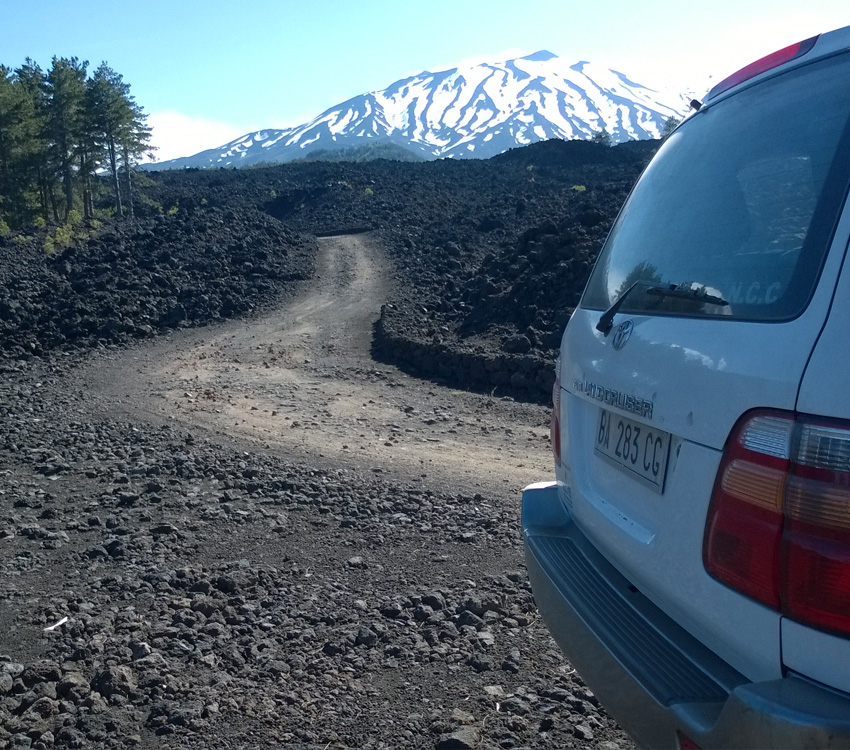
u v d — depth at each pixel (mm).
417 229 43781
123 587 4586
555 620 2600
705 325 2148
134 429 9281
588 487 2896
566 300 17844
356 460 8203
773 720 1643
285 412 11172
